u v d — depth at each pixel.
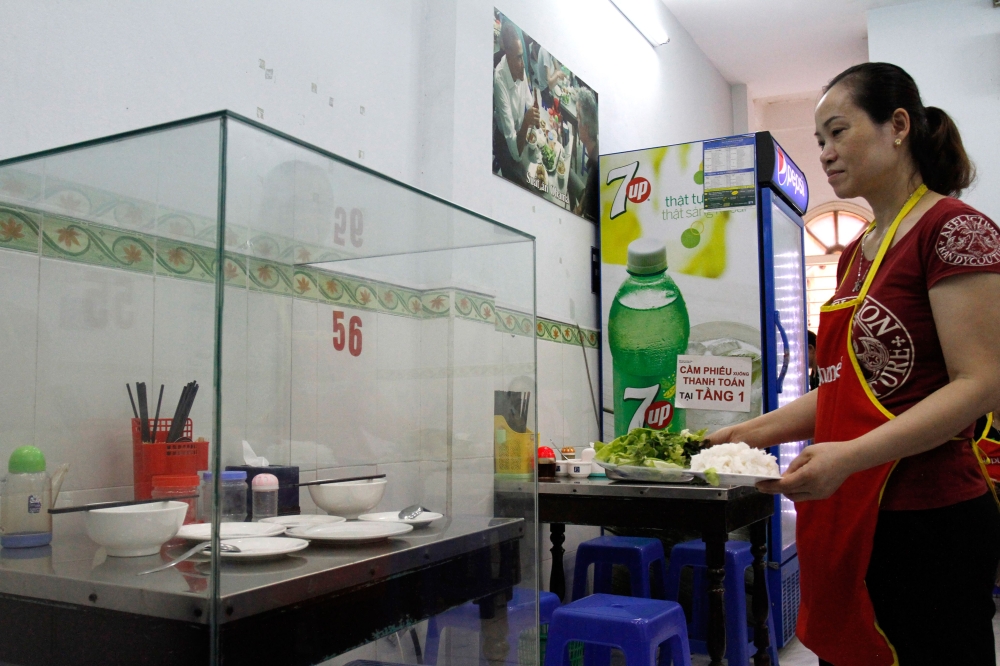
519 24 3.71
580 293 4.14
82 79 1.92
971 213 1.46
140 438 1.18
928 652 1.44
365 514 1.45
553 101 3.96
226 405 1.17
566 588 3.78
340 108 2.73
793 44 6.39
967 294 1.41
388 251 1.52
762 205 3.94
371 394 1.49
